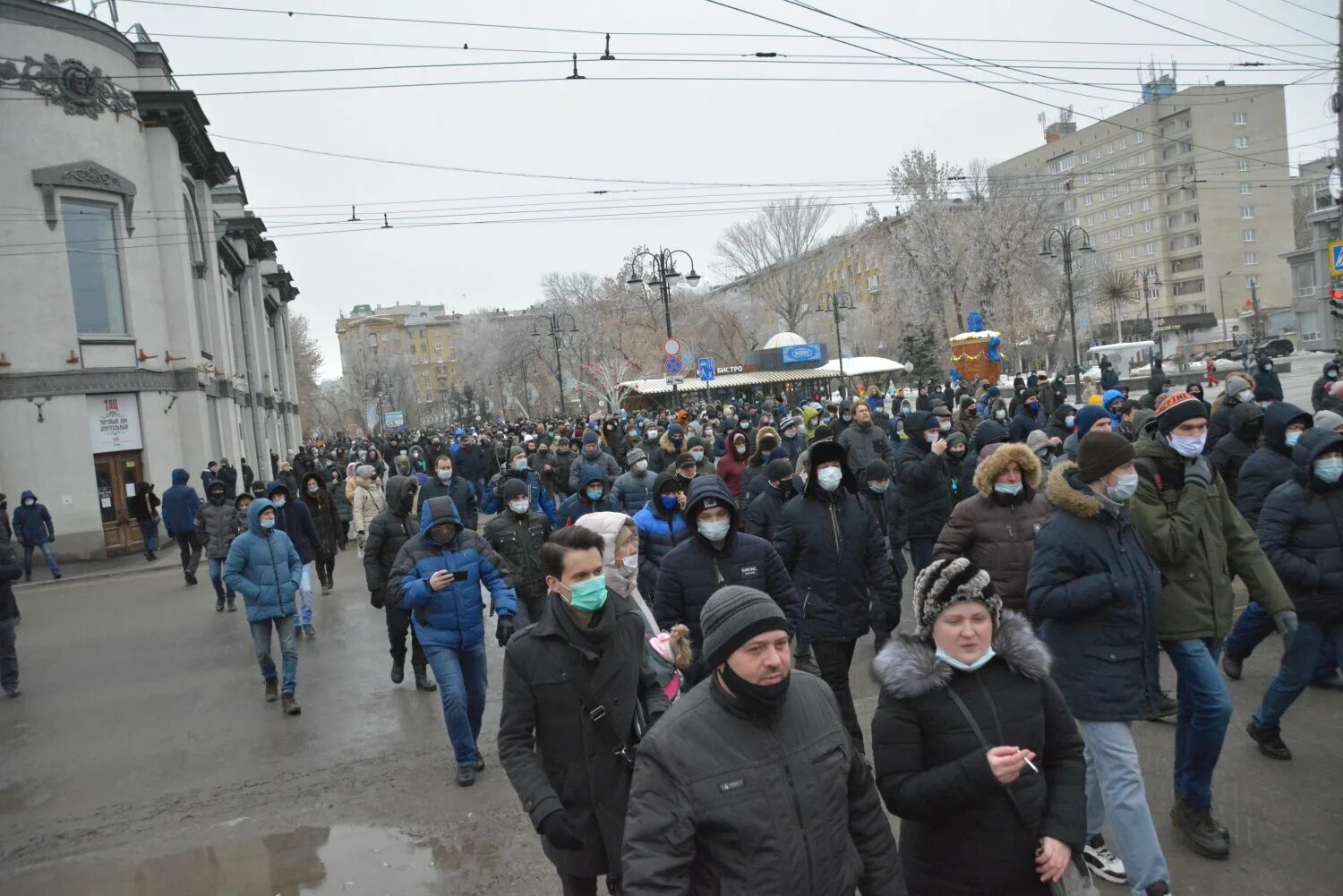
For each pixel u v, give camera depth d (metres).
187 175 26.89
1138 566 4.05
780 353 60.41
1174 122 94.75
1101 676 3.99
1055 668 4.12
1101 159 102.62
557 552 3.75
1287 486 5.27
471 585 6.37
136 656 11.27
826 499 6.10
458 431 41.19
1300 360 48.09
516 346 90.88
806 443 15.11
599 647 3.79
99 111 22.83
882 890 2.73
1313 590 5.11
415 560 6.27
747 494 10.78
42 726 8.63
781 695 2.58
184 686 9.65
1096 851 4.47
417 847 5.38
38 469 21.53
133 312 23.47
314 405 122.75
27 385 21.47
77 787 6.96
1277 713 5.35
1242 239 93.94
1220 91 92.69
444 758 6.84
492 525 7.91
